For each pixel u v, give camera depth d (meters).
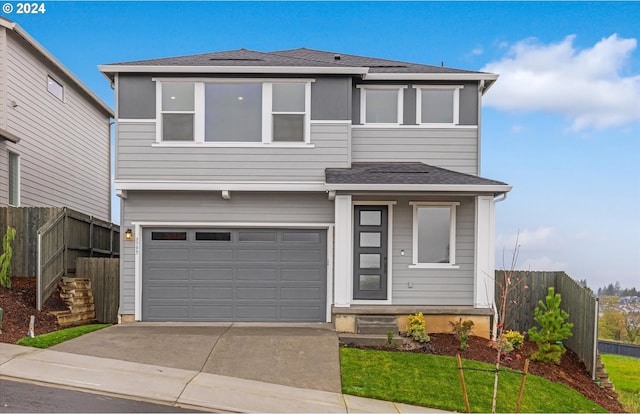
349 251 10.37
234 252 11.23
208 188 10.96
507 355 9.07
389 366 7.77
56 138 16.38
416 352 8.74
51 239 10.72
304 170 11.12
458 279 10.95
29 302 10.12
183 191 11.12
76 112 18.06
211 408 5.89
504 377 7.69
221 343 8.73
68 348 8.04
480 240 10.60
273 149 11.09
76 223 12.21
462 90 11.95
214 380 6.90
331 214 11.24
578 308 10.39
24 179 14.23
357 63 13.09
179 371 7.21
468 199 11.05
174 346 8.48
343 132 11.20
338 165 11.16
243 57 12.33
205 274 11.19
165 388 6.46
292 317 11.16
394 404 6.43
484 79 11.77
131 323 10.79
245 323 10.96
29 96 14.48
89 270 11.57
